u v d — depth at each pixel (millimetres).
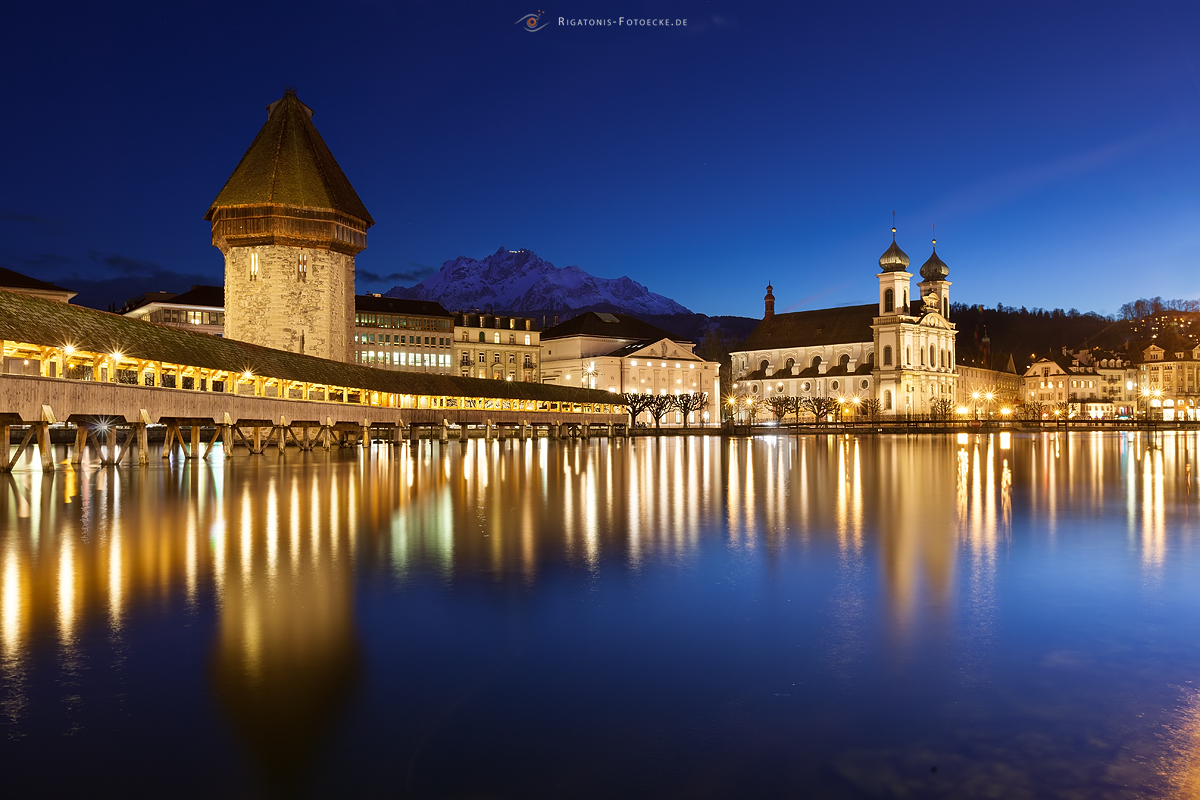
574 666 10430
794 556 18141
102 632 11672
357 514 24844
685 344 169750
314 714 8852
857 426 143250
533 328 147000
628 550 18844
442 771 7641
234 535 20438
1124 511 26891
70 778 7445
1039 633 11891
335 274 75625
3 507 25891
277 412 53531
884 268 178250
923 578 15703
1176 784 7430
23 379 34250
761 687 9727
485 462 51812
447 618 12641
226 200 73062
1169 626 12250
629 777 7566
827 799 7176
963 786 7402
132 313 126250
